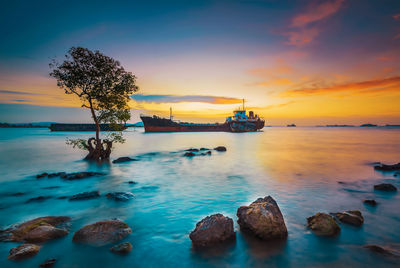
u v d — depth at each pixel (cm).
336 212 847
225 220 650
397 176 1554
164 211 875
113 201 995
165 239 642
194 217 812
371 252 563
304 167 1967
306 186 1281
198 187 1270
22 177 1539
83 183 1362
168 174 1650
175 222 766
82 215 835
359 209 888
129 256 557
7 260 529
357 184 1325
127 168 1900
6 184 1338
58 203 976
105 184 1342
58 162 2202
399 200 1006
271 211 674
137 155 2814
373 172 1717
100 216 825
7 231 676
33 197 1078
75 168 1895
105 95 2044
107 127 2380
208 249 586
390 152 3209
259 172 1730
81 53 1878
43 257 546
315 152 3234
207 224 638
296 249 582
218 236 607
